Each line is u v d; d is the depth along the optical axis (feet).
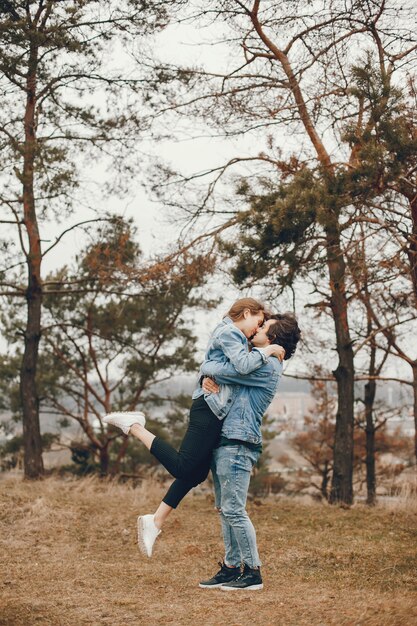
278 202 34.24
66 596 16.56
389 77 31.42
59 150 41.63
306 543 23.07
